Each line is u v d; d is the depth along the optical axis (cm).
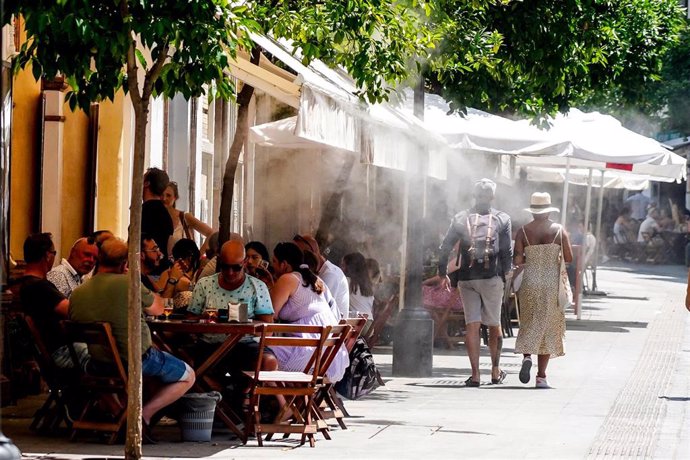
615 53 2828
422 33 1348
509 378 1752
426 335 1750
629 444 1186
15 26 1445
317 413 1204
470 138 2028
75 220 1677
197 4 973
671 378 1759
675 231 6094
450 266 1688
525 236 1667
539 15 2180
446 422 1320
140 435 1022
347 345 1314
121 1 966
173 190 1552
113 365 1147
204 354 1238
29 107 1573
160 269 1466
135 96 995
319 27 1258
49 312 1195
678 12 3325
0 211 836
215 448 1130
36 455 1064
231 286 1264
